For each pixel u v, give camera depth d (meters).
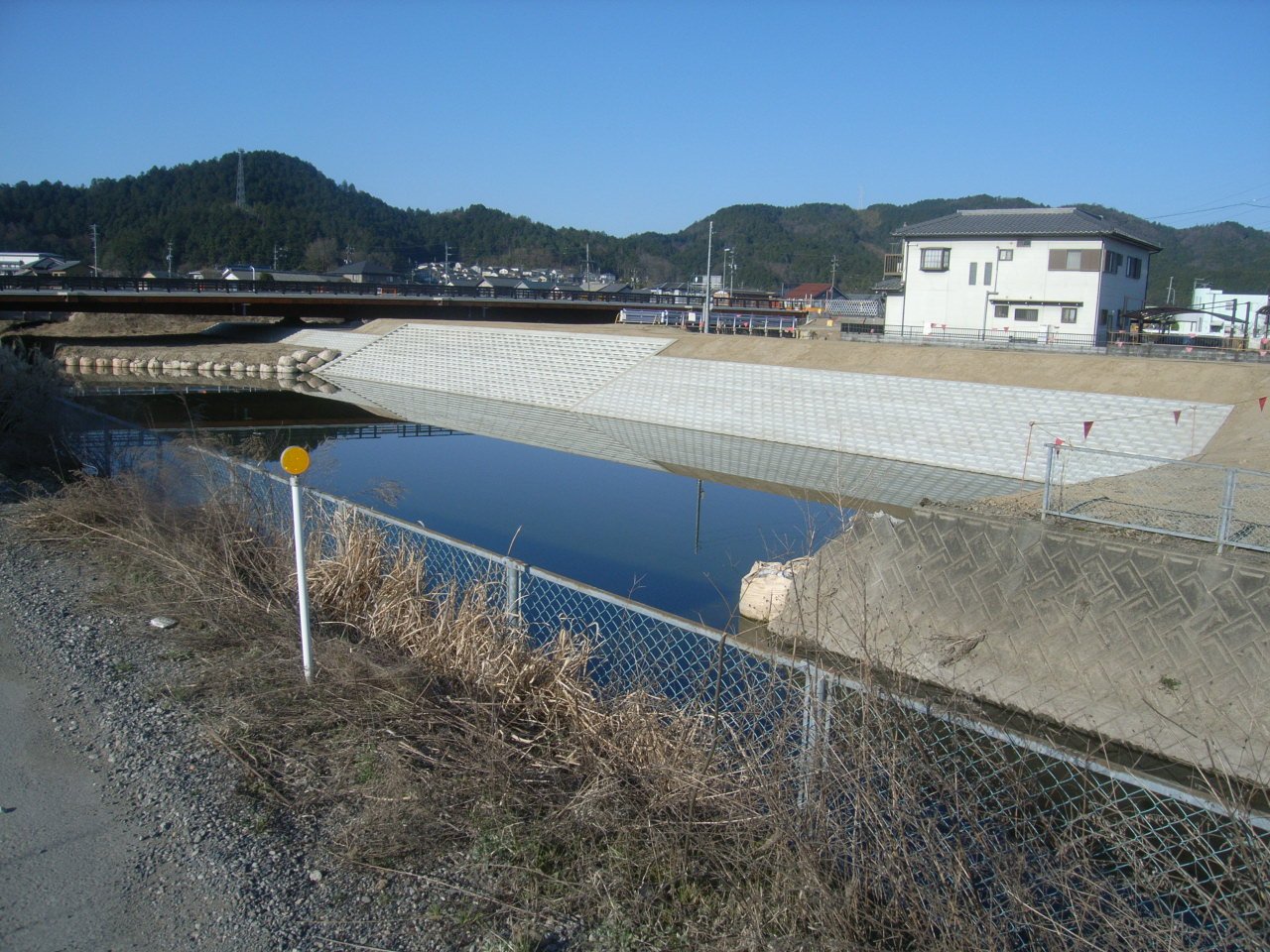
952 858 3.58
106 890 3.68
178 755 4.73
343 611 7.02
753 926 3.53
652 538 15.59
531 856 3.99
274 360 47.03
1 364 14.56
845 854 3.74
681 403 32.38
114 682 5.54
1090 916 3.46
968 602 9.80
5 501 10.30
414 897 3.72
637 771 4.65
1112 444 22.52
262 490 8.98
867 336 44.94
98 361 45.28
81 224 137.00
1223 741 7.90
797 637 4.98
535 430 29.58
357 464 22.41
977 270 43.22
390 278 107.81
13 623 6.40
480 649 5.91
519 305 56.38
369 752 4.78
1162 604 8.85
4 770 4.55
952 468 23.75
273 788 4.46
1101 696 8.70
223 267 118.25
